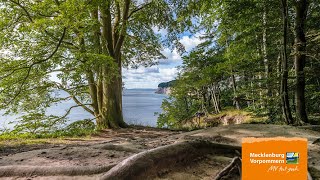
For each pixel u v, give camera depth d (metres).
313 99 15.32
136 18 16.73
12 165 4.66
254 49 19.42
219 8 15.44
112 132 13.98
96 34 15.56
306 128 9.86
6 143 9.20
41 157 5.78
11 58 13.10
